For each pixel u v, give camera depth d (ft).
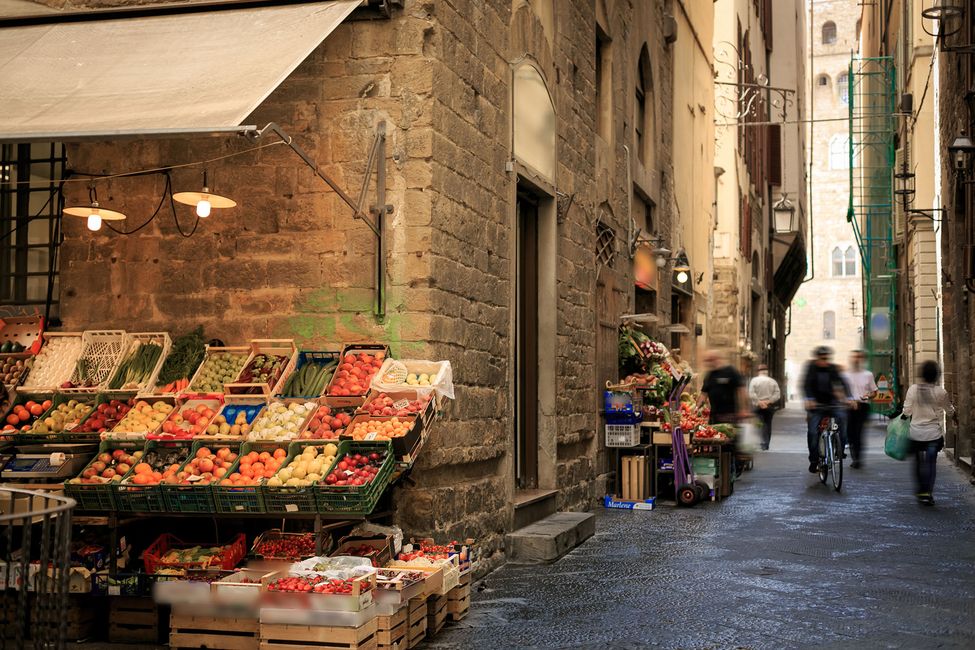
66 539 15.17
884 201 120.26
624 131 52.39
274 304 27.78
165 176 28.68
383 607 20.81
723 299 101.19
